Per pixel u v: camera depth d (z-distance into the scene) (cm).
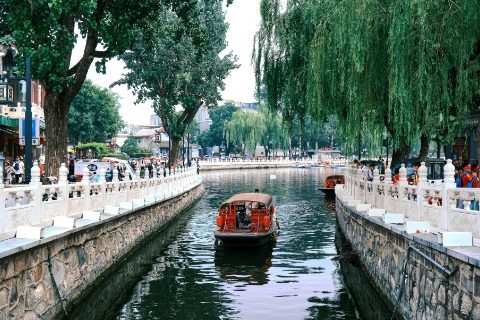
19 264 1023
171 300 1487
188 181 4094
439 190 1145
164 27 2752
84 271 1466
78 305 1387
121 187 2133
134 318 1327
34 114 3744
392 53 1459
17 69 2172
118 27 2211
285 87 2273
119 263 1891
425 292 1045
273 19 2247
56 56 1973
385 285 1413
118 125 7888
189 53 4366
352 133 1806
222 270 1864
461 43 1397
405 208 1412
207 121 15662
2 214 1089
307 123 2466
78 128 7019
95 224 1516
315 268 1894
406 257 1182
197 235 2638
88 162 3000
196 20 2753
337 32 1700
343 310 1391
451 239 932
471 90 1484
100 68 2305
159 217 2755
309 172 9456
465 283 842
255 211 2420
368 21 1600
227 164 10469
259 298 1505
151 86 4609
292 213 3550
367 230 1722
